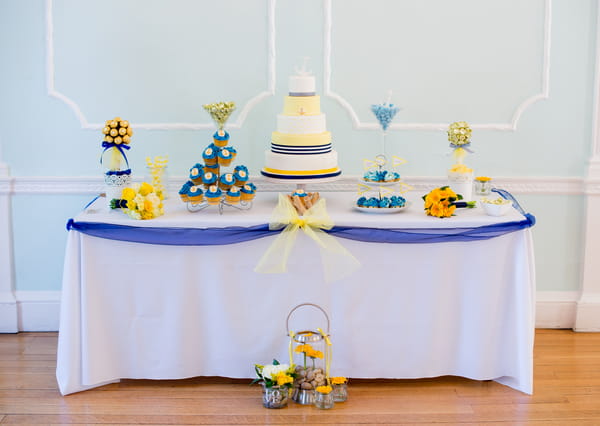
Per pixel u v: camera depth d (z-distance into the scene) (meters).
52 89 3.81
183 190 3.31
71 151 3.88
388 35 3.80
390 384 3.43
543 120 3.90
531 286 3.29
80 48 3.79
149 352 3.31
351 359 3.31
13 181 3.90
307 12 3.78
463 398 3.29
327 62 3.81
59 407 3.19
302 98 3.39
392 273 3.25
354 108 3.87
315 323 3.29
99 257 3.22
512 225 3.19
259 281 3.25
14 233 3.97
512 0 3.79
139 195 3.21
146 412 3.15
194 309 3.29
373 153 3.91
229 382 3.45
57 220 3.96
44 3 3.74
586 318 4.03
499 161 3.94
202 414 3.13
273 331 3.29
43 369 3.56
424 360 3.33
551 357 3.71
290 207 3.18
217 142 3.34
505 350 3.34
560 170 3.96
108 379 3.32
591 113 3.90
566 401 3.26
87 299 3.23
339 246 3.18
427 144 3.90
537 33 3.82
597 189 3.91
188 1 3.76
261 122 3.87
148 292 3.26
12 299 4.00
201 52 3.80
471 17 3.80
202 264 3.24
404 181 3.92
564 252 4.03
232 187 3.32
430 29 3.81
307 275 3.25
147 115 3.86
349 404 3.22
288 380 3.15
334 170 3.46
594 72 3.85
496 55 3.84
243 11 3.77
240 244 3.22
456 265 3.25
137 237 3.17
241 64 3.82
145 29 3.78
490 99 3.88
